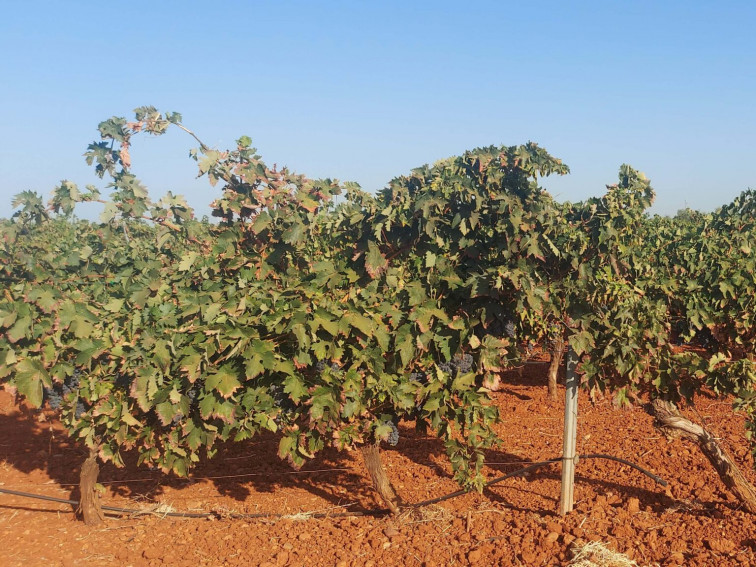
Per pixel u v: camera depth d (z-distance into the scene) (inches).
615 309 117.1
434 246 117.9
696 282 189.2
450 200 114.7
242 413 118.3
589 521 118.5
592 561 104.6
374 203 116.8
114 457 128.8
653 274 191.8
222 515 136.9
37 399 121.2
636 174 125.5
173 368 118.4
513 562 110.0
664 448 153.8
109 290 137.3
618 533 113.4
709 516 117.1
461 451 122.3
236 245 133.4
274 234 134.1
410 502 137.9
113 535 130.8
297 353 116.2
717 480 132.6
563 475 123.7
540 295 110.0
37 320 129.0
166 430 124.9
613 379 121.9
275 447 175.8
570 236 119.3
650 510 123.6
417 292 116.2
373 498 143.8
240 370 116.1
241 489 150.9
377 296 121.3
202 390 117.0
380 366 116.7
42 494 150.5
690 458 146.4
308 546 122.6
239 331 112.3
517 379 229.5
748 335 176.9
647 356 118.0
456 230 115.6
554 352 198.7
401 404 119.6
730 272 183.5
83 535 131.0
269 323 114.1
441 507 133.1
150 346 119.0
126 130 137.8
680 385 120.1
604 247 121.9
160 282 130.0
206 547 124.7
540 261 121.5
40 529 133.6
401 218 115.5
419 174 118.3
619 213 121.0
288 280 128.4
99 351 123.6
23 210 147.4
